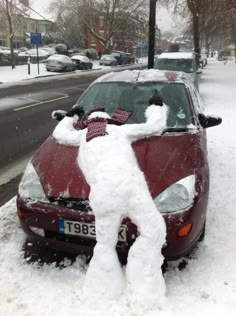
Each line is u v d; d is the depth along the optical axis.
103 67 41.31
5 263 3.23
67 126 3.87
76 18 57.84
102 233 2.70
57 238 3.04
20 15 38.03
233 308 2.65
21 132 8.48
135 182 2.77
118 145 3.05
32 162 3.54
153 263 2.66
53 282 2.97
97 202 2.69
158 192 2.95
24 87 18.80
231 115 9.97
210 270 3.08
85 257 3.27
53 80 23.66
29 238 3.27
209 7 22.16
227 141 7.20
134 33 65.25
